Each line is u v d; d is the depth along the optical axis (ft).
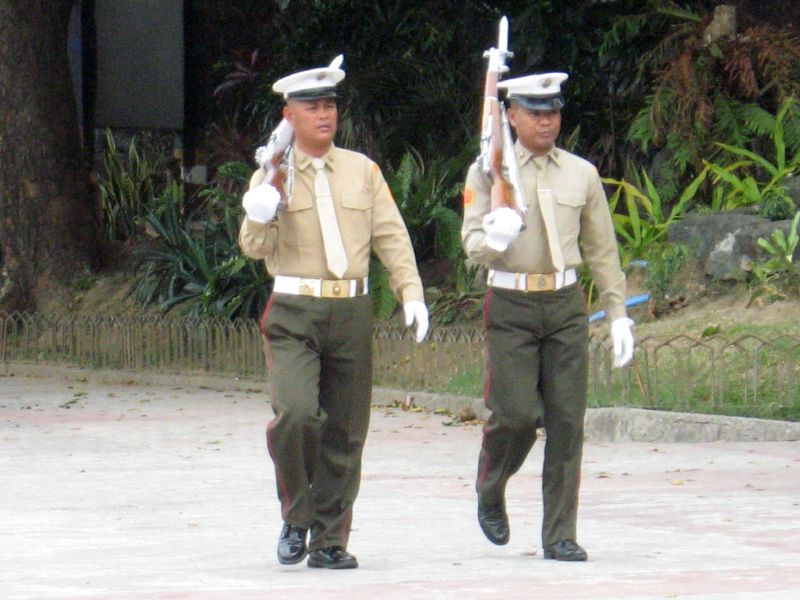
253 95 212.43
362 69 180.96
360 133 178.60
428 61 181.57
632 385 114.32
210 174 226.17
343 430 59.98
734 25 154.61
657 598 51.26
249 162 209.26
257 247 57.72
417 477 92.63
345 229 58.70
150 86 231.71
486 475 61.46
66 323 182.50
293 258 58.49
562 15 174.40
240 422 128.36
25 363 184.14
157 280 188.24
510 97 59.98
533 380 59.67
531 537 68.80
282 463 58.13
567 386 59.67
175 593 53.78
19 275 194.70
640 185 162.71
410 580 56.34
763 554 62.13
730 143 151.53
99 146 231.30
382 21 183.93
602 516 73.97
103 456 105.91
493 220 56.39
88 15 230.89
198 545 67.92
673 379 113.39
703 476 88.07
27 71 193.98
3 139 194.39
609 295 61.26
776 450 98.43
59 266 196.34
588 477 89.15
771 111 159.53
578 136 172.24
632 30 165.58
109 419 131.54
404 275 59.47
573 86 174.09
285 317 58.34
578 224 60.39
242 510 80.23
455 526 72.84
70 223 197.57
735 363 113.39
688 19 159.84
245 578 57.62
